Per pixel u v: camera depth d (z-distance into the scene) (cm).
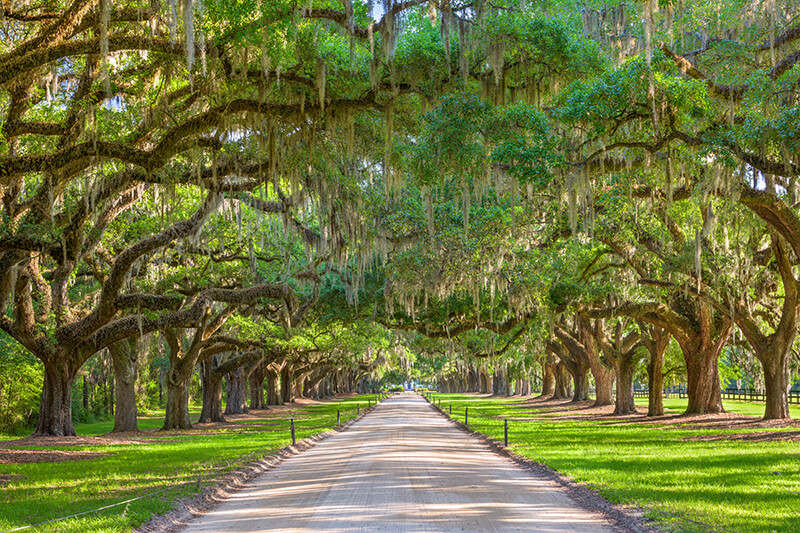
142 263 3034
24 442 2558
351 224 2333
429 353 6156
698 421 3106
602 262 3419
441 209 2622
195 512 1084
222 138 1823
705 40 1911
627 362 4422
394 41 1623
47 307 2766
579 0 2048
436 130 1758
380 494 1206
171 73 1703
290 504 1120
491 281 2652
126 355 3362
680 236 2723
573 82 1789
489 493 1217
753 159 1652
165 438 2903
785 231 2036
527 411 5047
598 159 1994
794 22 1917
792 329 2736
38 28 1767
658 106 1633
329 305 3706
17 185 2045
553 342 6100
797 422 2600
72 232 1981
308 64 1700
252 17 1470
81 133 1748
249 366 5531
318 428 3225
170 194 2017
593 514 1012
